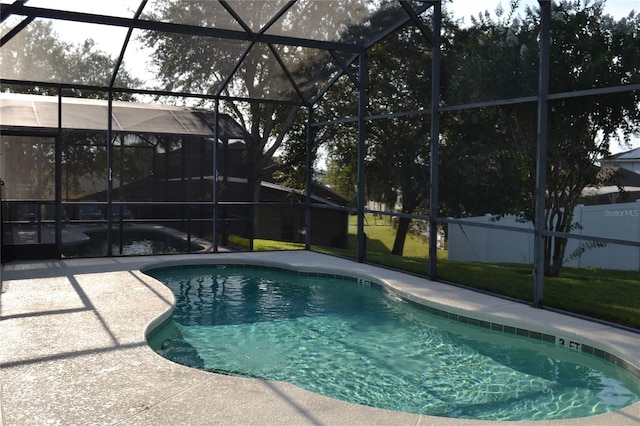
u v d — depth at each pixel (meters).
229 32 8.42
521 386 4.43
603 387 4.38
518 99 6.32
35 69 8.76
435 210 7.88
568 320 5.65
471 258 10.08
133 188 10.17
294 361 5.06
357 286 8.39
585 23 6.95
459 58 8.44
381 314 6.73
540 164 6.11
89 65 9.12
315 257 10.13
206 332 5.98
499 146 8.15
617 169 6.93
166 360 4.30
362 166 9.61
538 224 6.14
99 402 3.49
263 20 8.64
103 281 7.30
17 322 5.30
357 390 4.37
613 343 4.85
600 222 7.87
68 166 9.66
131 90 9.70
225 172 11.04
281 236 11.82
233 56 9.78
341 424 3.21
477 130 8.37
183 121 10.70
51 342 4.71
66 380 3.87
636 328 5.27
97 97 11.03
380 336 5.83
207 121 10.95
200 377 3.94
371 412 3.38
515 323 5.71
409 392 4.33
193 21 8.70
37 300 6.20
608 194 7.66
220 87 10.34
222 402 3.51
